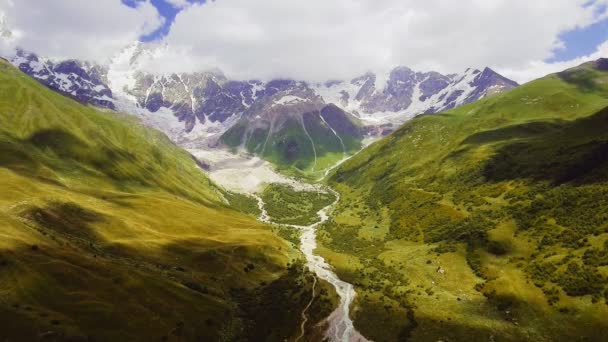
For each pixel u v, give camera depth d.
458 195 188.50
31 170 180.62
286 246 165.62
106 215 149.75
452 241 146.25
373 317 107.00
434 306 109.44
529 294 104.75
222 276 127.38
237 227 182.62
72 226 134.12
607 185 134.50
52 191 155.50
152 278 105.75
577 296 98.12
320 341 96.94
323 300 117.06
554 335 90.50
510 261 122.44
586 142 173.00
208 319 97.12
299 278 133.38
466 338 93.94
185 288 107.75
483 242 136.12
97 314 85.94
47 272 92.94
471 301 109.19
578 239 117.31
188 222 171.38
